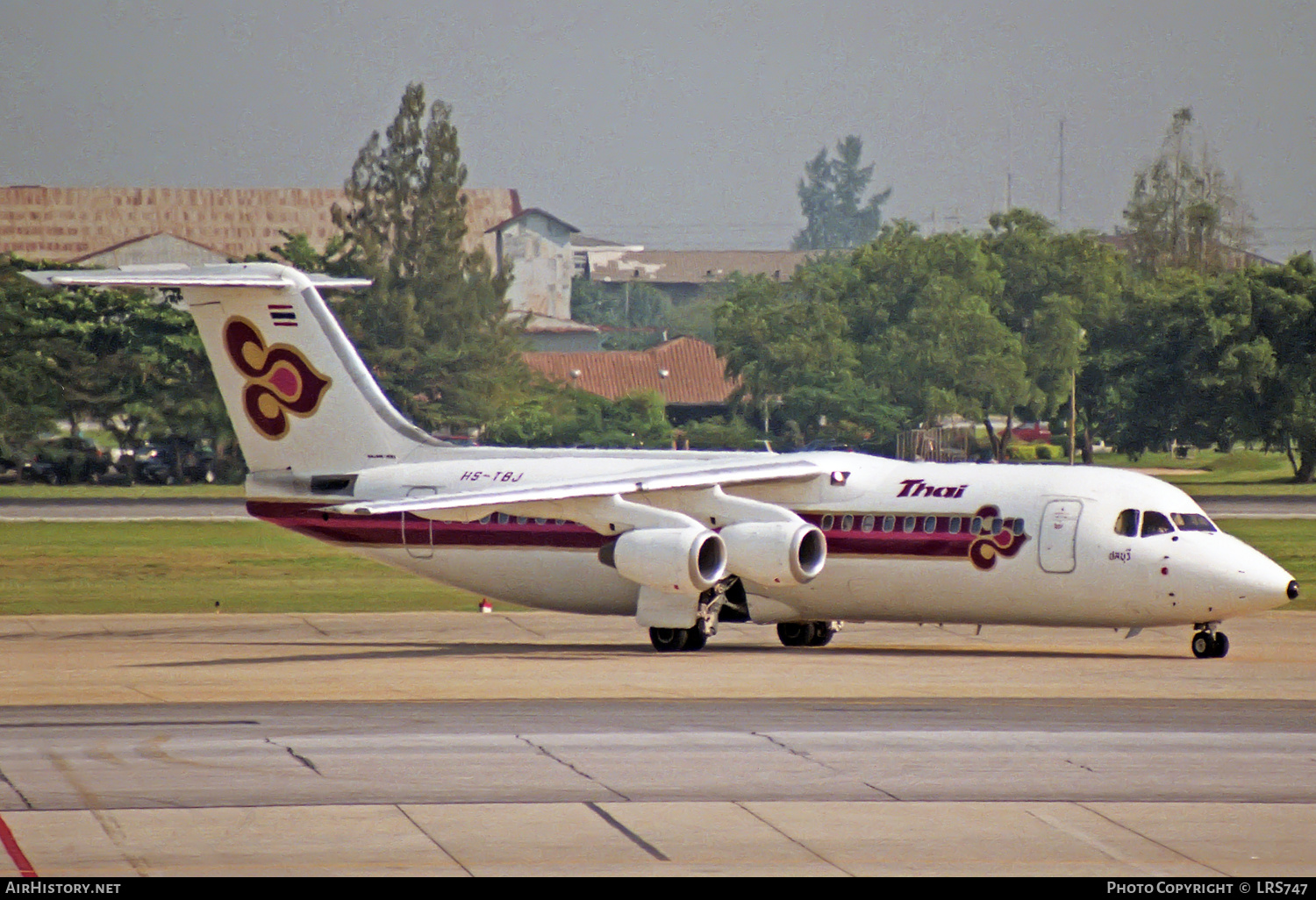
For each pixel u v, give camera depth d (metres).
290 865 54.28
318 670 105.19
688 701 88.31
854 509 117.81
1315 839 58.00
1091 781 66.88
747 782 66.62
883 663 107.62
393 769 69.06
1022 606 113.44
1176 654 115.94
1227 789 65.31
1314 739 75.94
